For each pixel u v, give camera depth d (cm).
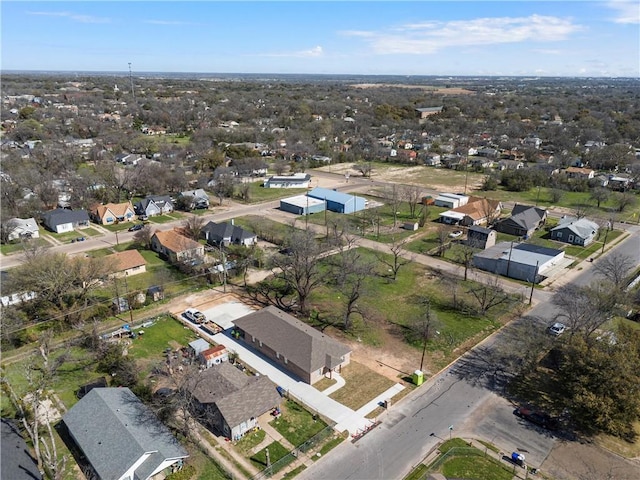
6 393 3631
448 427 3300
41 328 4438
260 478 2841
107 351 3950
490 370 3984
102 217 7812
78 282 4788
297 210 8662
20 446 2889
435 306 5122
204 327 4609
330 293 5391
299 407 3494
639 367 3238
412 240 7275
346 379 3841
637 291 5175
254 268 6100
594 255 6644
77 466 2898
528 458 3033
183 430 3156
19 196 8025
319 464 2956
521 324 4678
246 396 3322
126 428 2948
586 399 3155
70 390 3647
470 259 6169
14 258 6247
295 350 3922
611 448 3145
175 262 6131
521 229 7438
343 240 6931
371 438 3191
